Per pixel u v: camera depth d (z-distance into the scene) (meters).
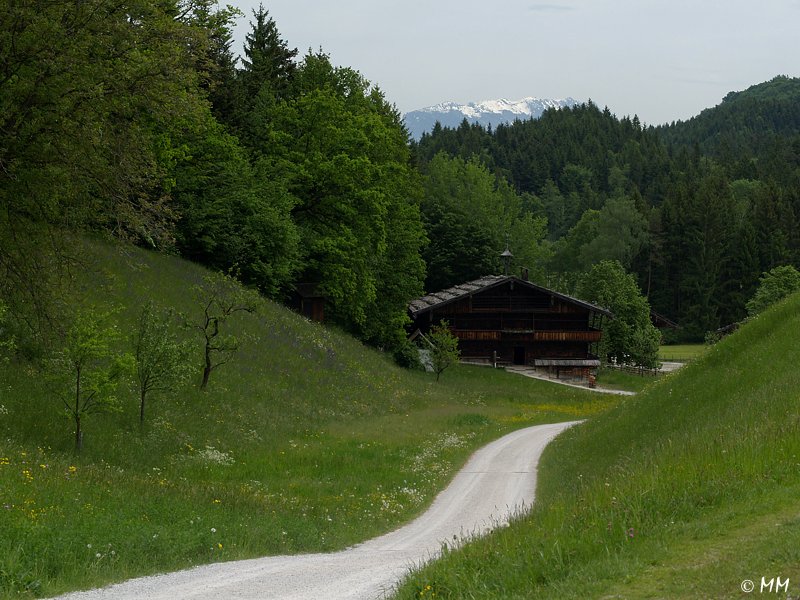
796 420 15.40
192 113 23.98
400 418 40.66
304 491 22.14
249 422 30.83
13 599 9.76
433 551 15.17
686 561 8.96
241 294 33.53
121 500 15.61
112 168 22.27
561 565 9.74
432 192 114.06
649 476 13.97
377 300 72.81
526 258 117.25
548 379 74.19
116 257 40.16
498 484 25.11
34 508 13.60
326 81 69.56
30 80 19.88
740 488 11.79
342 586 11.02
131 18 22.27
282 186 56.97
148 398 27.91
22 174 20.67
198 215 50.41
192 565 12.55
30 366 25.64
